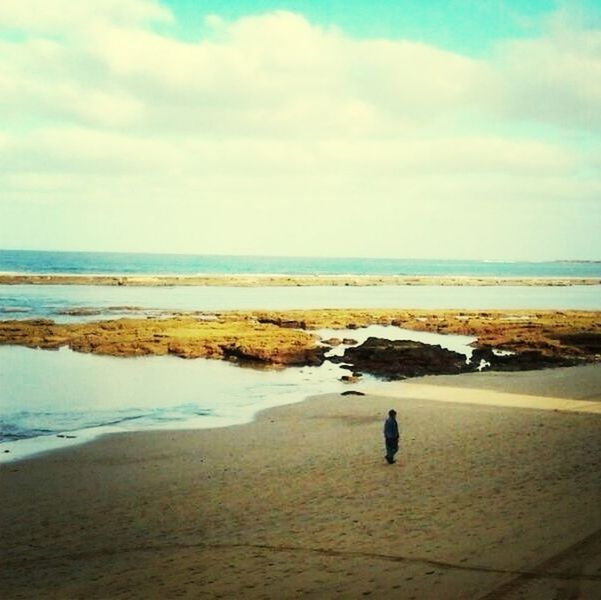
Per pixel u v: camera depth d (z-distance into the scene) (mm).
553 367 38281
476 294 109125
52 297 83188
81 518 14078
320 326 56406
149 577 10852
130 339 44531
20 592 10367
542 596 9242
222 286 114625
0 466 18328
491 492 14914
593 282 157625
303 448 20000
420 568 10633
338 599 9625
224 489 15977
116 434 22359
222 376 35281
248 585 10336
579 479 15656
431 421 23375
